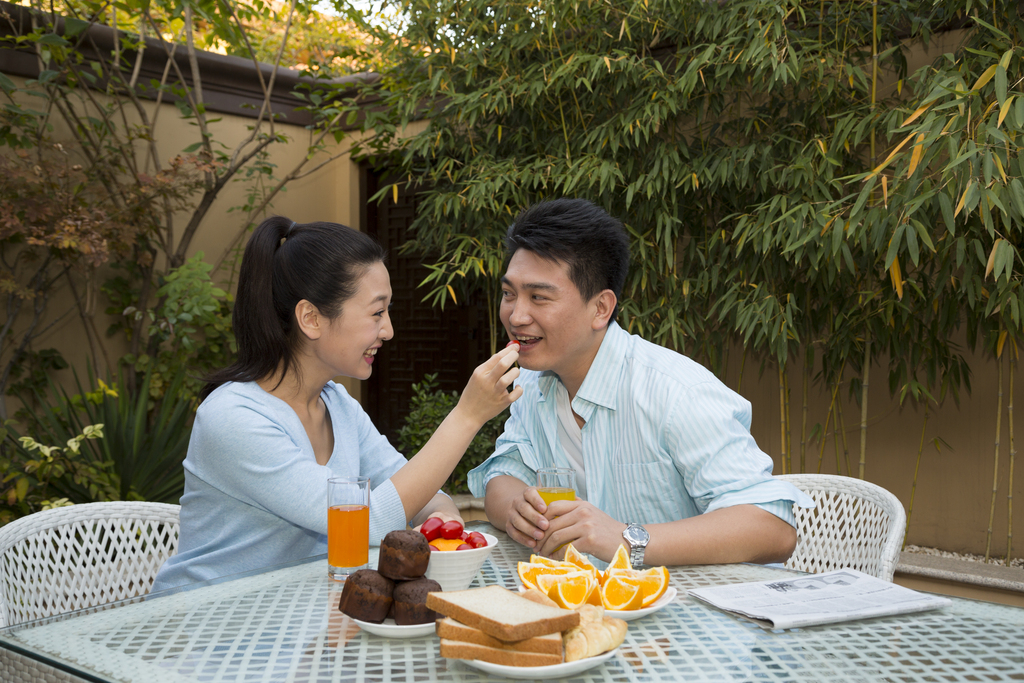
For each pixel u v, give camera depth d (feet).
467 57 11.19
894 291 9.23
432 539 3.63
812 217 8.71
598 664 2.73
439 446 4.46
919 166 7.58
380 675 2.68
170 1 12.98
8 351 12.51
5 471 9.12
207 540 4.67
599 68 9.80
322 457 5.18
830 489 6.06
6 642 3.02
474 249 11.65
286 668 2.75
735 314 10.35
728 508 4.41
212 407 4.50
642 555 3.98
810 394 11.19
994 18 8.27
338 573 3.73
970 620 3.17
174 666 2.78
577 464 5.66
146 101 14.11
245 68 14.93
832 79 9.39
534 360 5.02
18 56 12.44
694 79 9.30
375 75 14.82
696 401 4.89
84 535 5.29
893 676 2.65
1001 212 7.60
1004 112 6.72
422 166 14.94
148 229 13.14
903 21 9.47
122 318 13.78
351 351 4.66
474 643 2.68
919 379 10.39
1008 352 9.71
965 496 10.18
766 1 8.83
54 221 11.76
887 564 5.08
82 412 12.51
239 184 15.34
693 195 10.55
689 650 2.88
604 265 4.94
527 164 11.27
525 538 4.31
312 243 4.60
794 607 3.25
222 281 15.10
